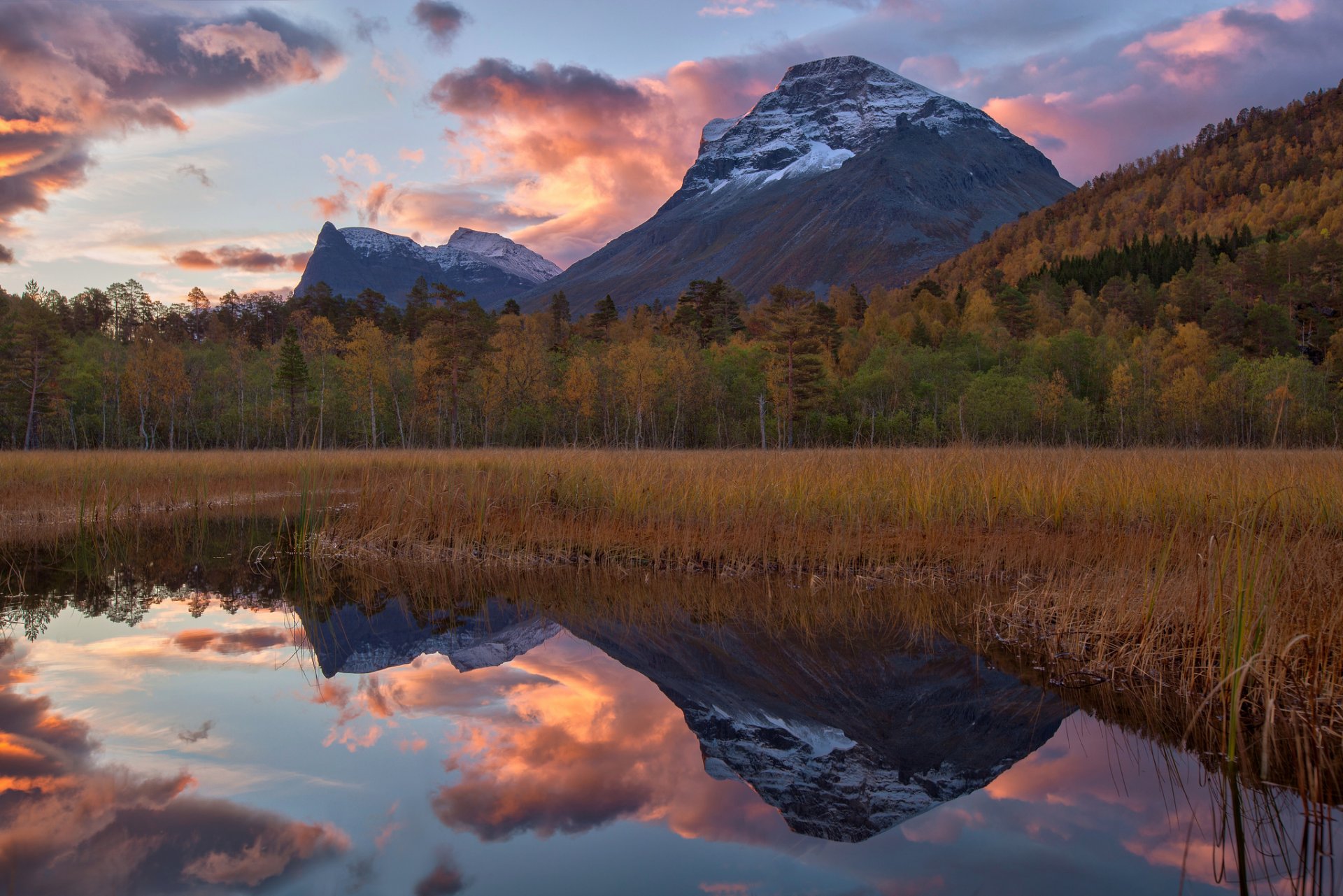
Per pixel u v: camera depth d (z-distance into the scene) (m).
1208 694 4.73
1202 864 3.16
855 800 3.79
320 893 2.95
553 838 3.41
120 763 4.17
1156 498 9.58
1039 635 6.59
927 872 3.08
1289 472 9.80
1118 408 51.22
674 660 6.29
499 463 14.48
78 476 16.47
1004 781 4.02
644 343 53.16
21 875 3.02
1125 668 5.64
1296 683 4.61
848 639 6.81
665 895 2.87
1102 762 4.24
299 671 5.93
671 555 9.96
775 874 3.11
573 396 50.38
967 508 10.52
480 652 6.53
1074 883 2.99
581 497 12.09
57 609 8.08
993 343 71.12
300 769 4.14
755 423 53.97
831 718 5.03
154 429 51.41
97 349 59.72
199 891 2.93
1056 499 9.97
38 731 4.62
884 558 9.24
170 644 6.68
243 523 14.33
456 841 3.39
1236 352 69.19
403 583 9.25
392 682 5.70
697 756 4.38
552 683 5.72
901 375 56.12
